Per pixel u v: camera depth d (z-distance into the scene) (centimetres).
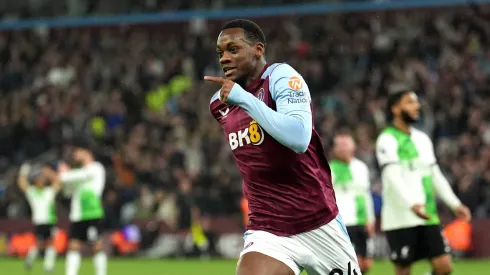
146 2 3469
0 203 2561
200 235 2309
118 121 2861
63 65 3180
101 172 1598
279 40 3052
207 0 3378
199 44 3100
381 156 1038
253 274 602
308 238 616
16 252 2473
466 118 2475
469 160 2234
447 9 2942
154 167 2514
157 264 2122
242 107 568
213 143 2577
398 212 1025
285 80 594
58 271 1972
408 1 2983
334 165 1330
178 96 2919
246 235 634
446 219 2191
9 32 3366
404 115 1036
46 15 3591
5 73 3173
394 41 2867
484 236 2152
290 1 3303
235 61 603
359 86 2725
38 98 3005
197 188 2395
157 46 3155
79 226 1584
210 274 1816
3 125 2894
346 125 2477
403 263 1032
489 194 2191
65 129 2842
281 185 614
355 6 3033
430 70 2756
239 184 2412
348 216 1319
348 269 630
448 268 1019
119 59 3161
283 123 563
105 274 1766
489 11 2900
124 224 2398
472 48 2812
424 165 1028
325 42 2958
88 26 3309
